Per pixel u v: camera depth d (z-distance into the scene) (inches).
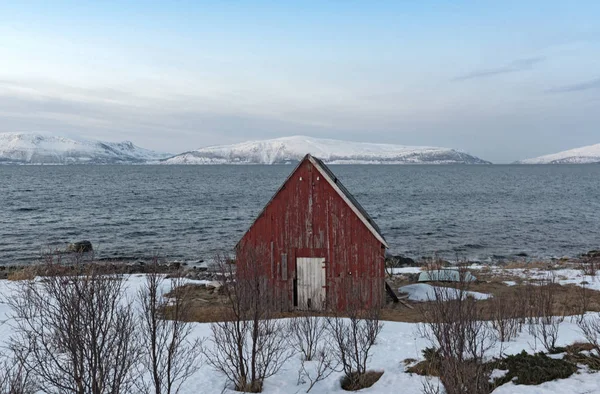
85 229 2095.2
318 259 843.4
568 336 556.4
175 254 1635.1
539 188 4658.0
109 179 6067.9
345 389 466.6
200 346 539.8
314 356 543.8
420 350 542.6
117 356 320.2
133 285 896.3
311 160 842.8
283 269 849.5
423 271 1155.9
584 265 1289.4
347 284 780.6
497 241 1893.5
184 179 6274.6
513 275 1172.5
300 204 848.9
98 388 308.3
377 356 531.8
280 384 468.4
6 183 4928.6
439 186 4963.1
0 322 574.9
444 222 2347.4
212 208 2866.6
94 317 311.6
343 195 832.3
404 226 2228.1
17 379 322.7
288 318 722.8
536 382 432.8
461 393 344.8
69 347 308.8
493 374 444.8
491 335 554.9
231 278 461.7
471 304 442.6
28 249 1664.6
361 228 832.3
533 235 2020.2
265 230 859.4
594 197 3651.6
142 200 3309.5
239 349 456.1
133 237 1934.1
